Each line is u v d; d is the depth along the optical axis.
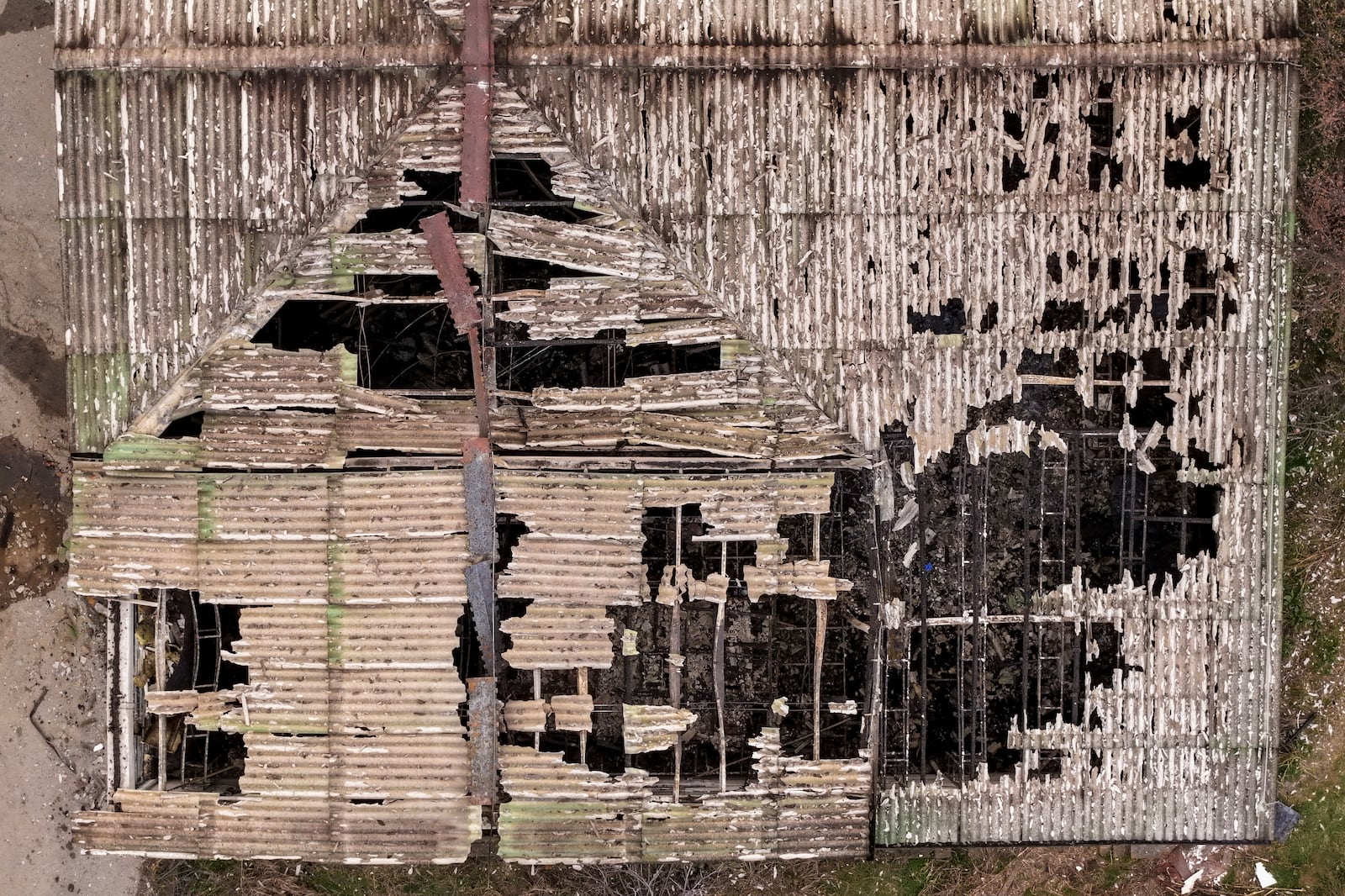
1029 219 9.22
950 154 9.16
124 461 8.96
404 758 9.06
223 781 9.80
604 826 9.24
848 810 9.36
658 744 9.17
